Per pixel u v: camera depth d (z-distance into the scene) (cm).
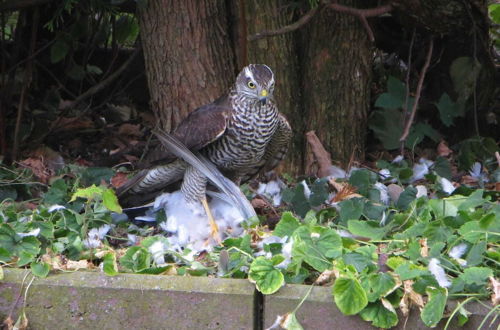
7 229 807
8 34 1379
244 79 940
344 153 1202
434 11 1141
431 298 682
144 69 1455
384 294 695
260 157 993
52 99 1375
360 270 730
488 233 771
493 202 976
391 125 1231
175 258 842
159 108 1202
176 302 727
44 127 1300
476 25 1184
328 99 1196
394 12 1207
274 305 715
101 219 931
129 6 1350
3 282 741
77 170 1165
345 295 692
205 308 724
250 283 725
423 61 1296
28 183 1079
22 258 778
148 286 731
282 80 1189
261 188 1096
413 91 1302
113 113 1426
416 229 815
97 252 844
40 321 743
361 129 1216
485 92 1249
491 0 1378
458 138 1286
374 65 1331
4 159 1227
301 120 1210
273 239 836
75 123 1376
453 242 779
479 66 1217
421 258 754
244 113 942
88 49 1410
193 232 962
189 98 1176
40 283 740
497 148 1182
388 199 1023
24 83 1238
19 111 1223
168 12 1161
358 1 1200
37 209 982
